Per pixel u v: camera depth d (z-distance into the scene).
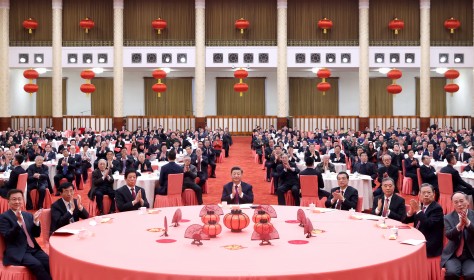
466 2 28.77
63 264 5.26
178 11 29.08
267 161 17.19
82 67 28.34
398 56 28.45
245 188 9.44
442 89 31.31
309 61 28.50
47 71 31.38
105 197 10.95
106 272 4.84
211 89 31.70
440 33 28.86
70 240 5.85
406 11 28.83
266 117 31.20
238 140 29.94
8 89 28.22
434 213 6.71
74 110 31.58
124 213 7.45
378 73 31.45
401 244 5.64
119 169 13.39
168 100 31.59
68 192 7.12
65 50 28.36
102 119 30.16
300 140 21.77
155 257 5.13
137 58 28.42
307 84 31.66
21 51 28.48
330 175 12.45
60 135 23.56
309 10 29.02
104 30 28.88
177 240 5.80
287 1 29.02
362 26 27.98
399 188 15.27
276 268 4.75
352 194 8.95
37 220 6.46
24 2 28.81
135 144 19.39
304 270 4.69
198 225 5.77
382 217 7.04
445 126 28.88
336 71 30.91
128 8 29.05
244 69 27.08
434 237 6.64
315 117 30.61
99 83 31.48
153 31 29.09
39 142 20.56
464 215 6.13
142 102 31.66
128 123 30.53
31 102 31.55
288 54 28.50
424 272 5.57
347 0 29.03
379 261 4.98
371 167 13.57
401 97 31.53
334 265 4.85
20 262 6.16
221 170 19.80
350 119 30.34
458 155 15.94
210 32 29.09
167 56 28.39
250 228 6.44
